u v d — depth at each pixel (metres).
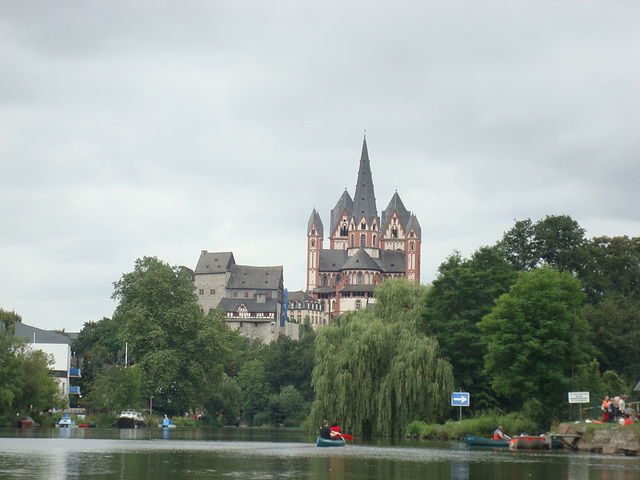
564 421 64.12
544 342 65.50
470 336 74.44
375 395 72.38
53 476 34.81
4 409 94.69
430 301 79.38
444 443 62.34
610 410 56.09
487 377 74.56
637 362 91.38
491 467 40.81
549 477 36.31
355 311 82.56
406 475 36.81
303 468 39.75
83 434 78.00
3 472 36.38
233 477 35.09
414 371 70.75
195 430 105.94
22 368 99.31
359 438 70.00
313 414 75.50
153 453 49.62
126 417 107.19
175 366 110.44
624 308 97.62
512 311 66.94
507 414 70.56
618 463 43.28
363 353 73.50
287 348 177.25
